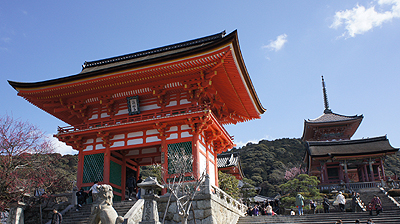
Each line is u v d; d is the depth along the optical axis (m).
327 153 54.22
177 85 25.61
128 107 26.64
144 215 13.31
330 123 66.69
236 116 33.97
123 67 24.09
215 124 25.33
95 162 26.20
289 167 97.75
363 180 54.62
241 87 26.75
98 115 28.17
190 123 23.48
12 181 21.72
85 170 26.17
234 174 57.12
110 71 24.48
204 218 17.64
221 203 19.86
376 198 24.17
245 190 56.31
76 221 19.69
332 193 44.59
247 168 98.69
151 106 26.70
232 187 40.34
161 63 23.30
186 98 25.83
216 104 29.30
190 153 23.39
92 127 27.02
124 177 28.59
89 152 26.59
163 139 24.48
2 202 20.88
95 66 34.81
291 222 22.03
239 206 26.67
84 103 28.23
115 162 27.64
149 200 13.62
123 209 19.67
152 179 13.85
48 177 24.75
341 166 54.62
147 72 24.11
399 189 38.78
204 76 24.30
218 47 21.44
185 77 24.77
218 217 18.84
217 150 29.61
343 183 47.16
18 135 23.42
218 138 28.91
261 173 95.81
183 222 14.77
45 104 28.98
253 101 29.91
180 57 22.75
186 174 22.75
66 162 66.00
